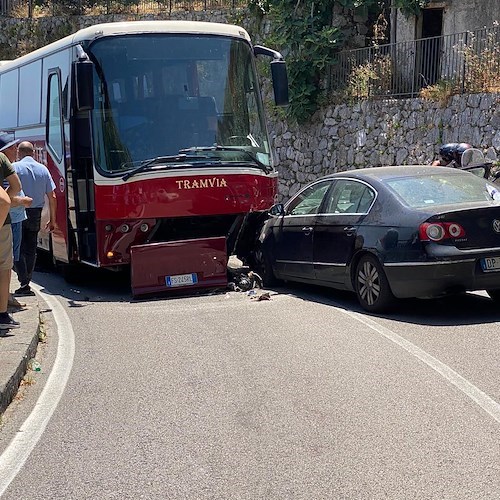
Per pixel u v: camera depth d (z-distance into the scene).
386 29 22.98
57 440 5.72
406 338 8.23
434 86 18.75
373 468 4.98
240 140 11.81
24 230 11.09
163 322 9.59
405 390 6.52
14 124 15.45
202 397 6.57
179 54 11.59
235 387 6.80
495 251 8.76
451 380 6.75
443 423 5.75
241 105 11.95
